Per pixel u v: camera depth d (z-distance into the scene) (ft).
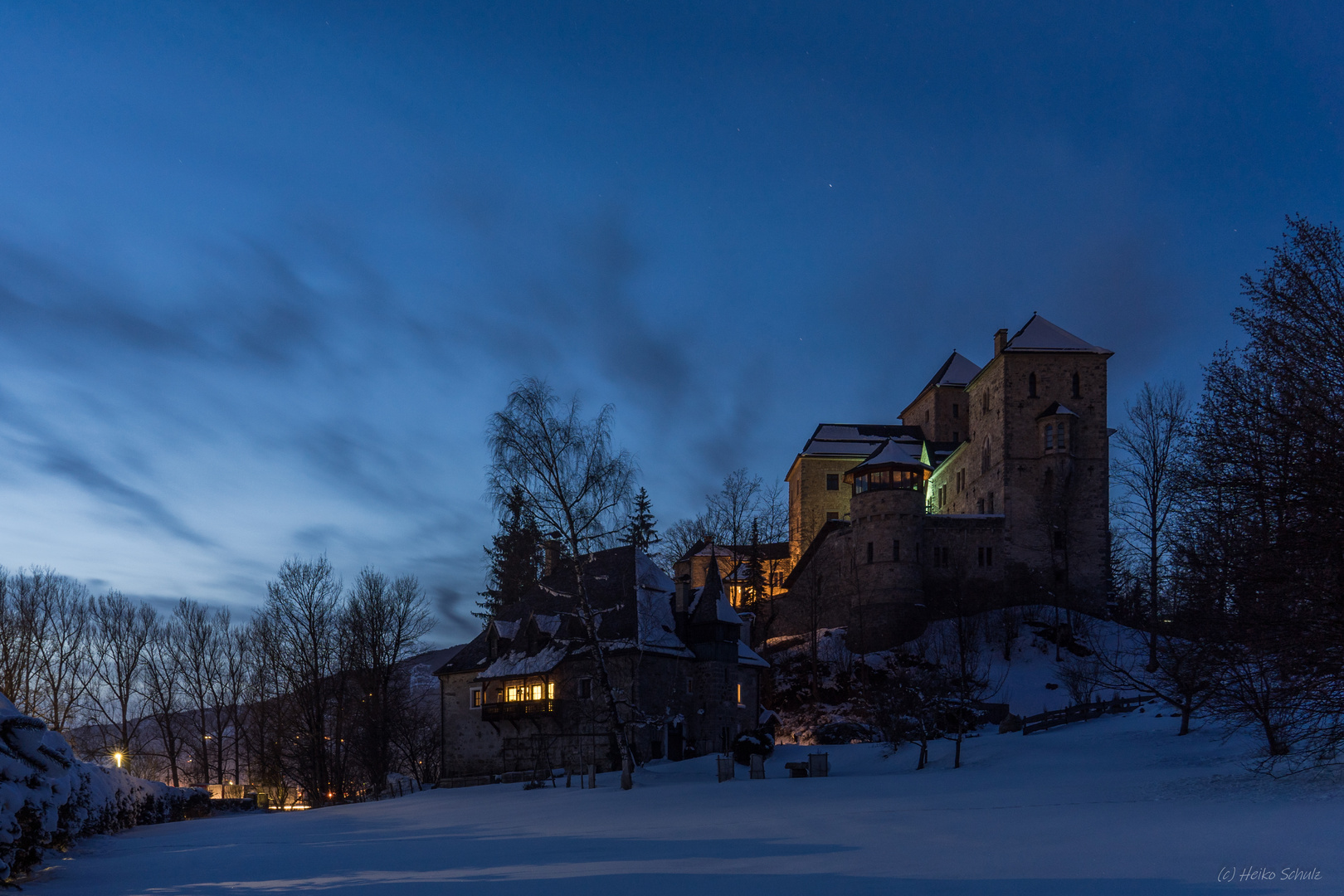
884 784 99.04
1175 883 33.86
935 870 39.09
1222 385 76.23
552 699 175.42
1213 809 57.52
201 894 39.78
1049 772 101.96
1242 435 73.10
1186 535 82.23
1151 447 216.33
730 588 289.94
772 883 37.11
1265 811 54.08
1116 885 33.63
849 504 346.54
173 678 236.63
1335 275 72.28
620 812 82.99
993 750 135.13
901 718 154.40
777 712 229.66
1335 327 70.28
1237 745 103.35
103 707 223.10
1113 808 62.03
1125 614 264.52
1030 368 279.08
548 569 199.82
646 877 40.16
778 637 289.74
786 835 56.85
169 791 135.74
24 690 191.83
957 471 320.70
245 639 247.70
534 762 176.86
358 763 220.64
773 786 104.63
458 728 192.54
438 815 99.55
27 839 49.67
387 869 47.91
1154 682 181.78
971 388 309.22
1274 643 67.92
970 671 210.79
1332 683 67.26
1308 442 68.39
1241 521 73.51
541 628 182.29
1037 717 161.27
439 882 41.04
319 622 207.10
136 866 57.82
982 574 270.46
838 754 155.43
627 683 164.66
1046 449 273.13
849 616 271.08
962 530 272.10
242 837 82.53
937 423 358.64
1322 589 65.87
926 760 130.62
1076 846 44.65
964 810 66.49
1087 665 217.97
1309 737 71.20
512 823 79.51
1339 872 35.14
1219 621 78.13
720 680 180.86
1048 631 246.47
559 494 133.59
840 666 245.86
